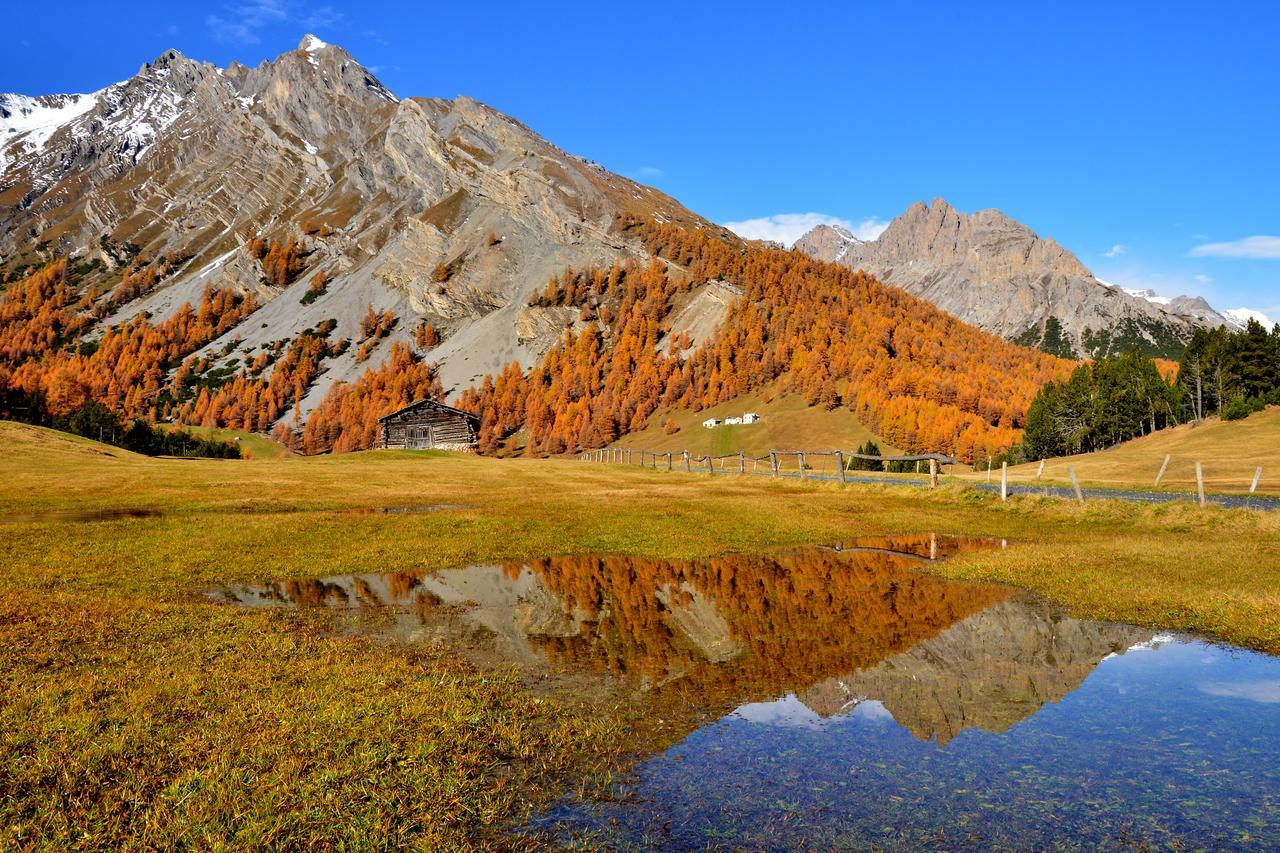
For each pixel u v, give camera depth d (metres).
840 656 11.14
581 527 26.45
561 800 6.65
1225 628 12.03
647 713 8.79
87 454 62.38
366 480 50.56
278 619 13.68
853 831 6.00
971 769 7.16
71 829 5.98
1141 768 7.11
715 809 6.43
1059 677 10.00
